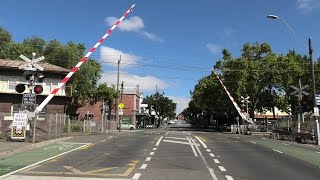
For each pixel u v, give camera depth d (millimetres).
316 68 69250
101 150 20516
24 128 23828
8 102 44438
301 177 12656
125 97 88188
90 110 77375
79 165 14625
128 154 18656
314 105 31328
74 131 41250
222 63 69125
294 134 34656
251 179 12094
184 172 13172
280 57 64812
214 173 13078
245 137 37781
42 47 61375
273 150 22266
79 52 62406
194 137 32969
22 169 13430
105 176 12133
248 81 64375
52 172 12820
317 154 20297
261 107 67750
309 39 31953
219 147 23359
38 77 23578
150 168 14008
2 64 44875
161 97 140125
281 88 66000
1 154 17609
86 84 60969
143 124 97188
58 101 46250
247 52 66938
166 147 22609
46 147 21922
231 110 72062
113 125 59719
